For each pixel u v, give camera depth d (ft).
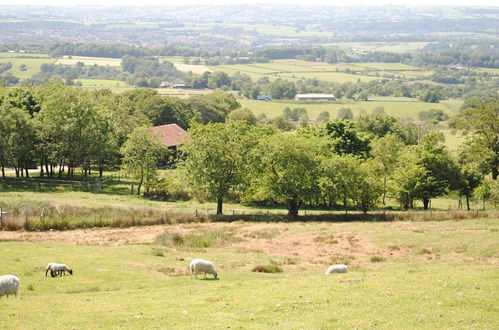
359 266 156.76
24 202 242.37
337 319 90.33
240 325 88.48
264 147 260.01
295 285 116.16
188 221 231.71
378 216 244.22
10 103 372.99
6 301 105.29
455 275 117.50
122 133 420.36
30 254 153.17
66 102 353.92
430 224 220.02
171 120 585.22
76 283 128.16
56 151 349.41
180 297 109.19
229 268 151.33
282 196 251.39
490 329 83.82
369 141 392.27
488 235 187.21
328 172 259.39
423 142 328.49
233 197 313.12
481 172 352.28
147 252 165.68
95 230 207.72
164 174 368.68
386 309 94.68
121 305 102.89
